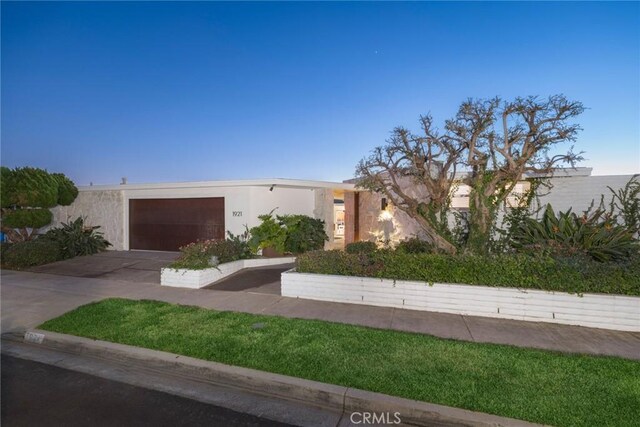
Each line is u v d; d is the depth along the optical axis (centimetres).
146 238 1512
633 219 936
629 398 376
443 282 700
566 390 392
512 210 1026
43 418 381
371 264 779
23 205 1338
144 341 544
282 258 1214
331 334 557
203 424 372
